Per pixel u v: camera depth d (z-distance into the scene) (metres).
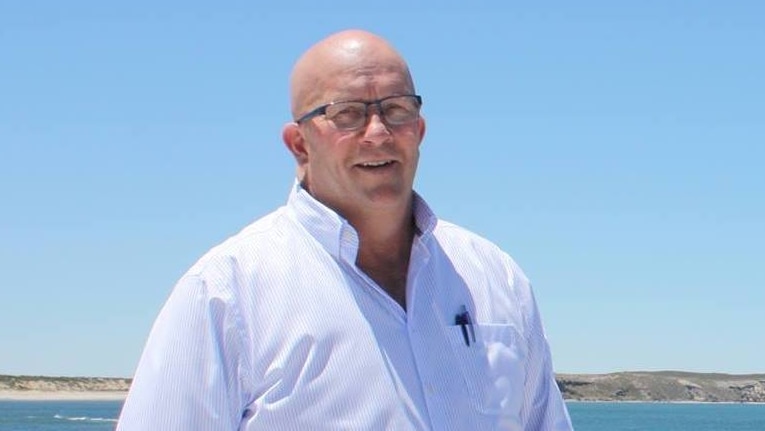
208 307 3.75
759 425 150.12
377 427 3.70
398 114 3.86
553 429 4.24
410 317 3.87
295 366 3.71
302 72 3.94
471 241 4.24
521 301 4.19
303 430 3.67
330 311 3.77
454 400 3.83
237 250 3.86
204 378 3.71
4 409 164.12
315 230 3.86
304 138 3.96
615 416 184.75
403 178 3.88
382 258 3.99
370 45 3.91
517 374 4.03
